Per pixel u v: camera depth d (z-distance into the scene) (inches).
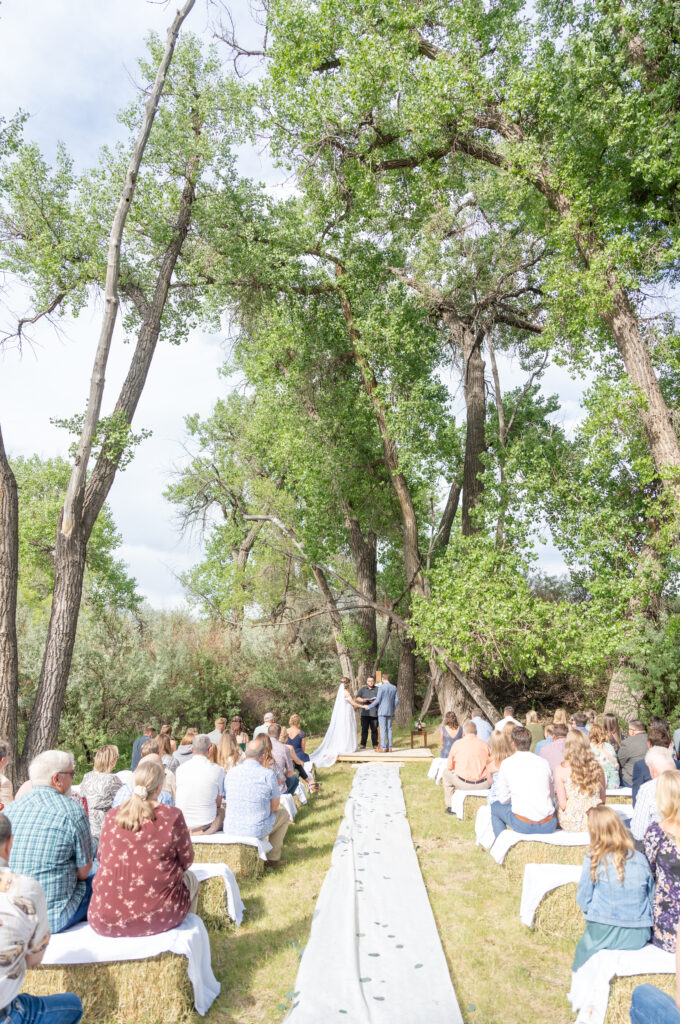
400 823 328.5
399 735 755.4
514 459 579.2
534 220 627.2
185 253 631.8
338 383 711.7
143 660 621.9
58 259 545.0
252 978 176.2
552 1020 150.5
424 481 705.6
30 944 123.2
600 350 571.2
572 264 564.4
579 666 562.6
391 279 711.1
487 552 556.4
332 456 704.4
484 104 571.8
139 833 166.2
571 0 534.6
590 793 248.4
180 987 155.3
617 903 152.7
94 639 609.9
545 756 311.9
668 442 478.9
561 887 198.1
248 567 1105.4
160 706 649.0
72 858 169.3
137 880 163.3
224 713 749.9
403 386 655.8
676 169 482.3
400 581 970.1
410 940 188.2
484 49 590.2
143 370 523.2
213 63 586.6
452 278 666.2
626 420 525.3
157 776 176.2
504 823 267.9
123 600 813.2
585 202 516.4
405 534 669.9
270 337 666.8
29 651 547.8
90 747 558.9
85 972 154.6
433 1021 144.5
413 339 645.3
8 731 374.6
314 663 908.0
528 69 543.5
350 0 568.1
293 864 275.9
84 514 452.4
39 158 533.0
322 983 161.8
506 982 167.9
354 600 885.8
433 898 227.0
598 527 535.5
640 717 478.6
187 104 583.2
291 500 967.6
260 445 972.6
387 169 642.2
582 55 497.7
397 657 1055.0
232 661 789.2
